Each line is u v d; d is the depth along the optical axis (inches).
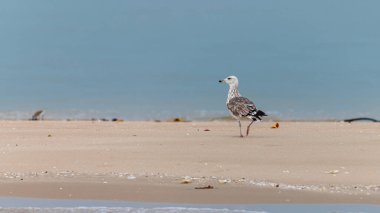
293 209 545.0
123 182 644.7
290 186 621.6
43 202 574.9
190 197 585.6
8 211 546.9
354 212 535.2
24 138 921.5
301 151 790.5
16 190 615.8
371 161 729.6
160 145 845.8
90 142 879.7
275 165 714.2
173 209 548.1
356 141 864.3
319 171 682.8
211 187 619.2
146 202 571.5
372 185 624.1
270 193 596.1
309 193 595.2
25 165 726.5
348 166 705.0
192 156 767.1
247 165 716.0
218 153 783.7
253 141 872.3
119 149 817.5
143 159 753.0
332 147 815.1
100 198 586.6
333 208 547.2
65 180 654.5
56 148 829.2
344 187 616.4
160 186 626.5
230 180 648.4
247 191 603.8
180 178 659.4
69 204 568.1
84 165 724.7
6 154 789.2
